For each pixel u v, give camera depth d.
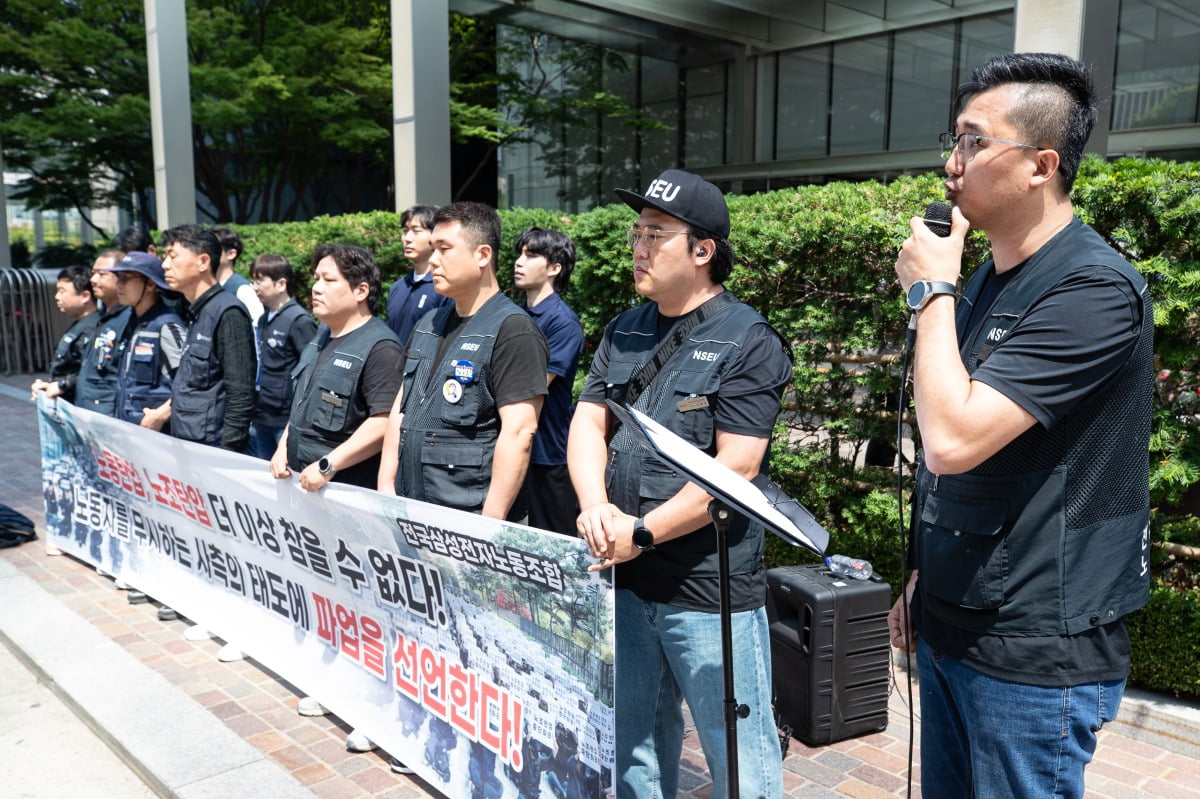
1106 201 3.54
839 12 14.63
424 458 3.22
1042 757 1.75
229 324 4.78
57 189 20.31
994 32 13.18
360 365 3.80
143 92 17.98
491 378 3.14
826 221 4.32
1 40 16.47
